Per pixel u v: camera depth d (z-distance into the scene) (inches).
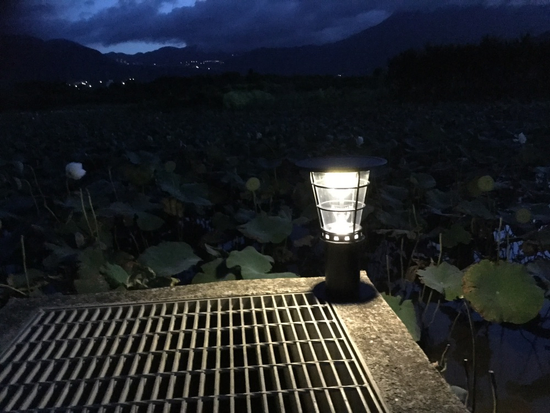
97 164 269.7
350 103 764.0
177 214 180.2
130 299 87.4
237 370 65.8
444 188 248.1
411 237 152.8
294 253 174.9
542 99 679.1
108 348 72.7
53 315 82.0
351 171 77.3
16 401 60.4
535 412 91.0
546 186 195.5
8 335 75.6
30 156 276.4
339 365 66.3
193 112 757.3
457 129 346.0
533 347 114.0
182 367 67.7
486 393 97.0
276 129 379.9
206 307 86.7
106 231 143.9
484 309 85.9
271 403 64.9
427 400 57.9
